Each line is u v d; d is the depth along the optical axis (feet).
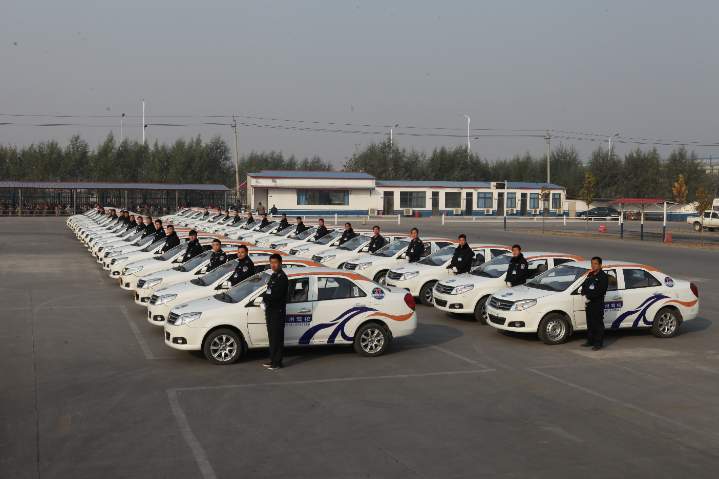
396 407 26.37
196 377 30.37
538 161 320.09
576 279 40.63
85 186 192.34
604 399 28.02
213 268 45.27
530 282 42.50
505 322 39.17
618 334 43.19
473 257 50.47
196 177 258.78
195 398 27.09
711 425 24.82
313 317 34.32
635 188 265.13
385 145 300.20
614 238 129.59
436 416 25.31
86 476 19.17
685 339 41.55
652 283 41.93
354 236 69.41
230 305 33.14
